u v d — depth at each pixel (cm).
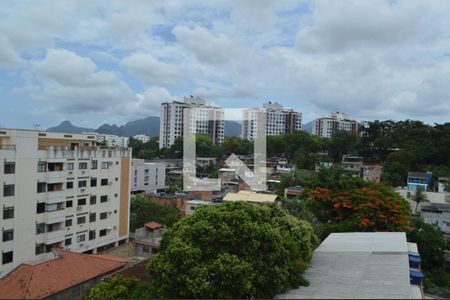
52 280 1641
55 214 2783
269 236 1139
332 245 1675
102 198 3234
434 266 2636
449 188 4616
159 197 4322
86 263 1881
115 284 1336
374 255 1475
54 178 2766
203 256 1102
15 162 2495
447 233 3622
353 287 1117
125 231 3506
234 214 1174
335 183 2731
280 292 1108
